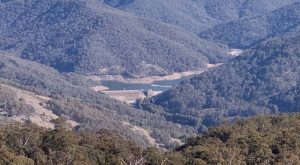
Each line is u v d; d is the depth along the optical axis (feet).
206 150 349.41
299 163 321.73
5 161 299.38
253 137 373.61
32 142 338.75
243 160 337.93
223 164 325.42
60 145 335.88
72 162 325.01
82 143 361.30
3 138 336.49
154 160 341.82
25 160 306.76
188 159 345.92
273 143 362.12
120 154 347.36
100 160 340.80
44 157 323.78
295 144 356.79
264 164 328.90
